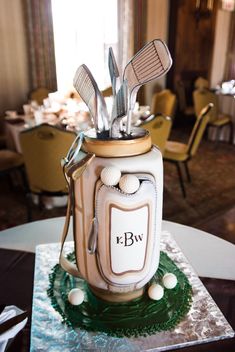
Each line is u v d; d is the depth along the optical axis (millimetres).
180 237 935
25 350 566
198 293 694
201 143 4238
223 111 4137
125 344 570
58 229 982
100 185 556
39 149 1797
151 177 572
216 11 4820
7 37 3490
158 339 580
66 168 594
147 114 2549
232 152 3873
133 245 593
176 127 4965
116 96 568
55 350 559
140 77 521
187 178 2979
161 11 4617
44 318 628
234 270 783
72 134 1726
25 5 3459
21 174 2527
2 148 3160
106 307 654
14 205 2488
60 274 761
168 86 5008
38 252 848
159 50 489
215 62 5191
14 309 604
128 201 556
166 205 2486
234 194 2705
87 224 595
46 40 3635
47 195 1996
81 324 612
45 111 2455
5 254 843
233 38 5137
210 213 2365
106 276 619
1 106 3654
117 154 566
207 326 607
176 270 769
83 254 630
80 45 4012
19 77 3680
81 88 627
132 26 4246
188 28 4809
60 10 3777
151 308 651
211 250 868
